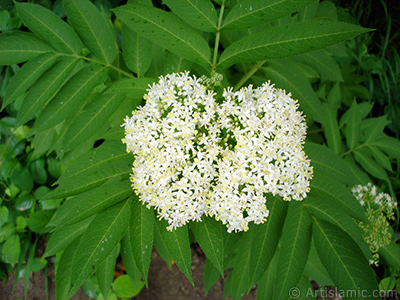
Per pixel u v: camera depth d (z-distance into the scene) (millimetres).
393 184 395
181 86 203
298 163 198
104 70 236
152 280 411
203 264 427
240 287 284
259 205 194
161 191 195
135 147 201
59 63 222
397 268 271
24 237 364
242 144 192
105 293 236
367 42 435
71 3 217
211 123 204
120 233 188
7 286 372
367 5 446
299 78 270
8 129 348
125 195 197
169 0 196
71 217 182
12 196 354
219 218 193
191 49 206
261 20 195
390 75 439
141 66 247
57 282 215
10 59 210
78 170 208
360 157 319
